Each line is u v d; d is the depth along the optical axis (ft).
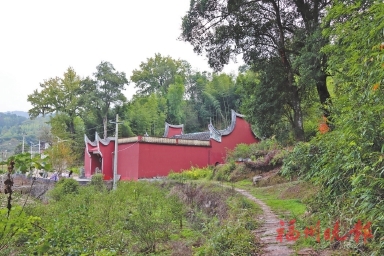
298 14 51.65
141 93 200.75
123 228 27.71
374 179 12.85
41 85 160.25
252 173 60.34
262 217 27.71
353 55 13.57
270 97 52.06
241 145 81.25
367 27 12.52
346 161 15.83
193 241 27.25
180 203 39.34
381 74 11.48
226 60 56.13
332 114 20.85
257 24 52.21
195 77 205.05
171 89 176.86
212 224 29.09
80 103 157.69
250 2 50.01
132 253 24.21
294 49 49.52
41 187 58.80
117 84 165.37
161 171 83.97
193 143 88.43
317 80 39.65
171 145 85.97
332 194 18.90
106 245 22.48
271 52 53.72
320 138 20.95
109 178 90.27
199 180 66.59
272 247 18.67
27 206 26.91
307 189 34.68
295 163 24.50
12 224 9.73
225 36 52.85
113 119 164.55
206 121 177.58
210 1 49.78
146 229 27.68
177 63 207.00
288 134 54.75
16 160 9.23
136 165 82.79
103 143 94.38
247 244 19.19
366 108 12.89
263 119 54.44
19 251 15.10
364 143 13.38
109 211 31.22
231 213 31.58
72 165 122.21
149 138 83.92
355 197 15.66
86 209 29.01
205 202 47.42
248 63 55.93
